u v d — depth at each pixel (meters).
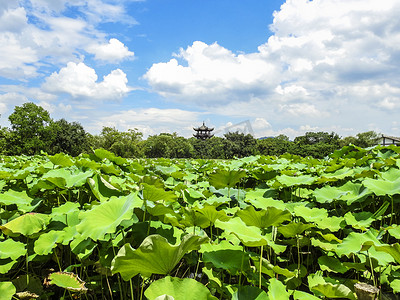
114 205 1.94
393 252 1.52
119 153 61.06
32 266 2.58
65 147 65.44
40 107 57.00
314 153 61.66
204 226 2.24
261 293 1.54
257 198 2.73
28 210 2.54
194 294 1.34
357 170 3.43
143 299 2.13
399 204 3.03
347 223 2.45
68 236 2.05
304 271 2.32
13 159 7.98
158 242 1.28
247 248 2.69
